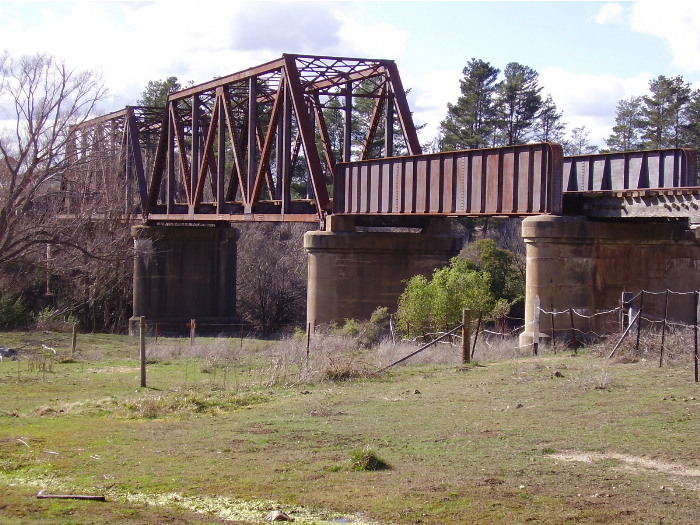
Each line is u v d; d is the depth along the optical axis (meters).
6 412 16.58
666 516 8.57
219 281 50.16
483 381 17.89
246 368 24.67
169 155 47.25
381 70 36.16
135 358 29.33
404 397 16.53
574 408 14.23
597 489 9.55
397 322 30.36
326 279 33.75
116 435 13.62
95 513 8.75
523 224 24.89
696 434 12.00
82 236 45.38
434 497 9.34
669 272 26.19
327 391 17.91
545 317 24.61
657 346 19.45
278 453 11.92
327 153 36.16
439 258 34.88
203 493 9.77
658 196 23.12
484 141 77.31
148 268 49.00
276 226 74.75
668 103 72.94
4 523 8.27
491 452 11.47
